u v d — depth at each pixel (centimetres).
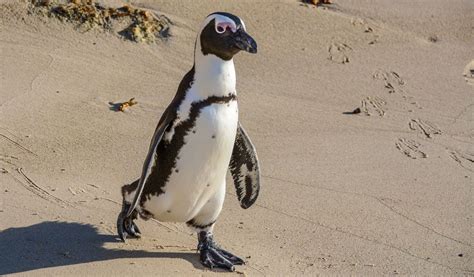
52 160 1238
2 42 1570
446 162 1378
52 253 980
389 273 1041
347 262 1055
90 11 1661
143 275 948
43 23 1630
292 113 1481
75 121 1359
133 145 1312
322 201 1211
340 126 1459
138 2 1720
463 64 1744
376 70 1670
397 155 1381
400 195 1255
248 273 990
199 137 907
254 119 1444
